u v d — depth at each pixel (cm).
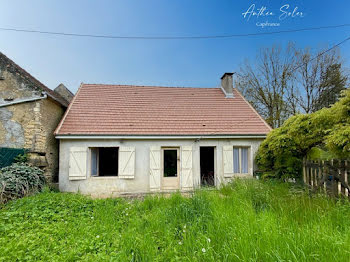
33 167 788
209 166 1352
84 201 638
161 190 952
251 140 1013
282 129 795
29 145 827
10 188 665
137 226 427
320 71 1928
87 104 1088
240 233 313
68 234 416
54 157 983
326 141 553
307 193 538
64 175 880
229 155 983
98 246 355
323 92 1909
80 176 878
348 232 299
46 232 420
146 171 937
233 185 746
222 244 309
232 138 999
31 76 962
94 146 907
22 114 838
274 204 466
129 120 1012
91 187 890
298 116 743
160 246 346
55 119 1009
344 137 481
